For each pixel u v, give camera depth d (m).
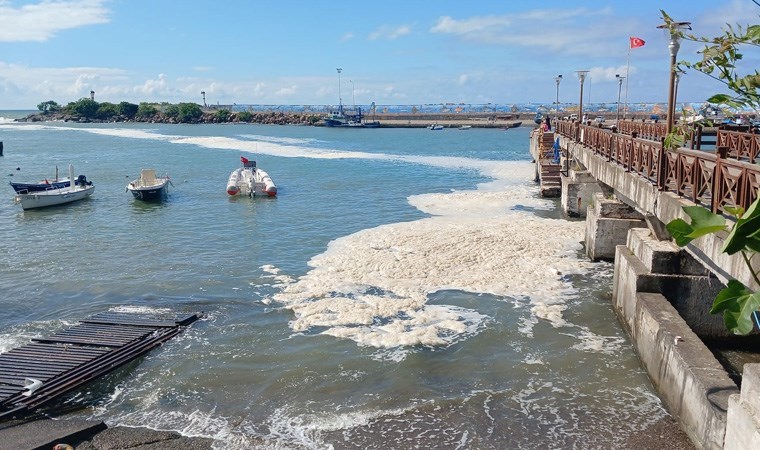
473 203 29.86
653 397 10.68
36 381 11.30
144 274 18.84
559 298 15.62
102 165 52.69
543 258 18.95
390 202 30.84
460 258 18.92
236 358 12.59
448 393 10.95
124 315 15.09
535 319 14.26
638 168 14.38
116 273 19.05
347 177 41.81
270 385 11.42
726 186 9.19
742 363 11.87
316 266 18.91
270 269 18.88
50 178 44.19
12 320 15.16
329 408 10.53
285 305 15.52
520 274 17.42
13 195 36.69
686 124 6.54
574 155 26.89
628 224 18.05
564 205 26.36
